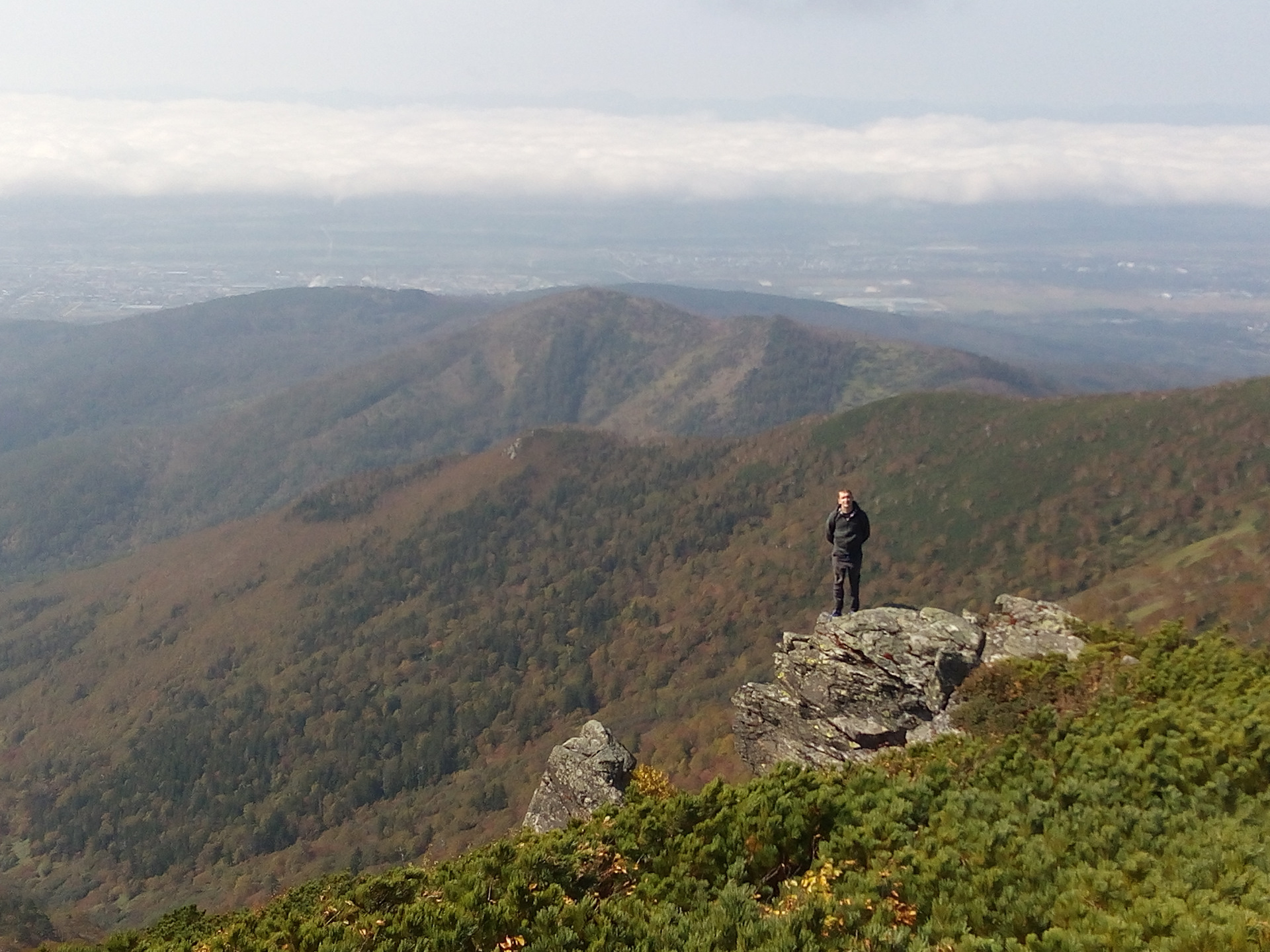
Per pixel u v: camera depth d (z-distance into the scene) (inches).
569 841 470.9
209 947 460.1
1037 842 405.1
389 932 405.4
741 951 342.3
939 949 338.6
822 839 442.9
